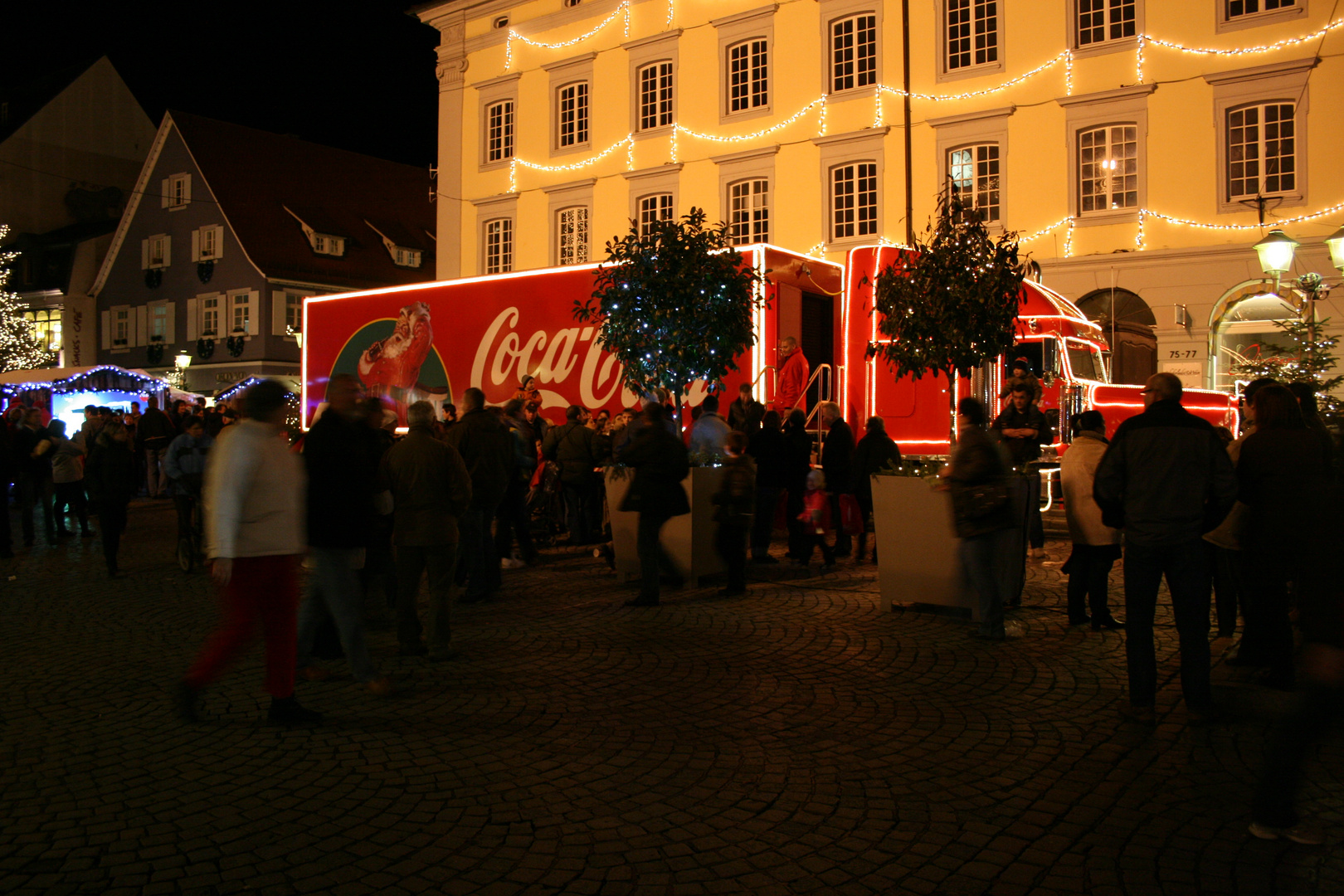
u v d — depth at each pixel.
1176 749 4.85
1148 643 5.25
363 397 7.03
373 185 45.38
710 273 10.27
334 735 5.14
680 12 25.06
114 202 46.75
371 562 7.48
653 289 10.29
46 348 43.50
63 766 4.71
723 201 24.52
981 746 4.93
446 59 29.12
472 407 8.82
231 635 5.13
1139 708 5.25
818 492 10.57
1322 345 12.28
